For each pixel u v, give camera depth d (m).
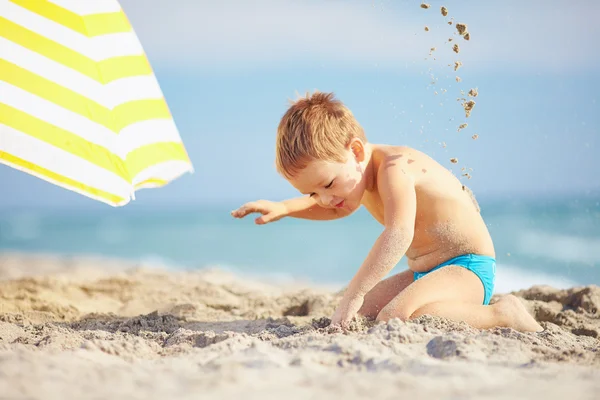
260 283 6.65
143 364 2.17
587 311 3.96
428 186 3.17
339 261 11.09
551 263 9.27
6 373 1.81
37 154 3.35
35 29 3.42
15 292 4.82
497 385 1.79
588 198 16.41
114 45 3.69
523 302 3.95
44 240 17.42
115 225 22.44
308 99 3.21
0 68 3.33
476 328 2.86
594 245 10.99
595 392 1.71
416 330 2.52
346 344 2.22
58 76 3.44
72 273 7.10
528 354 2.24
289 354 2.18
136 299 4.81
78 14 3.53
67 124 3.43
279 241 14.73
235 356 2.15
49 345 2.45
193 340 2.73
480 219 3.27
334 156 3.03
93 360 2.17
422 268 3.29
